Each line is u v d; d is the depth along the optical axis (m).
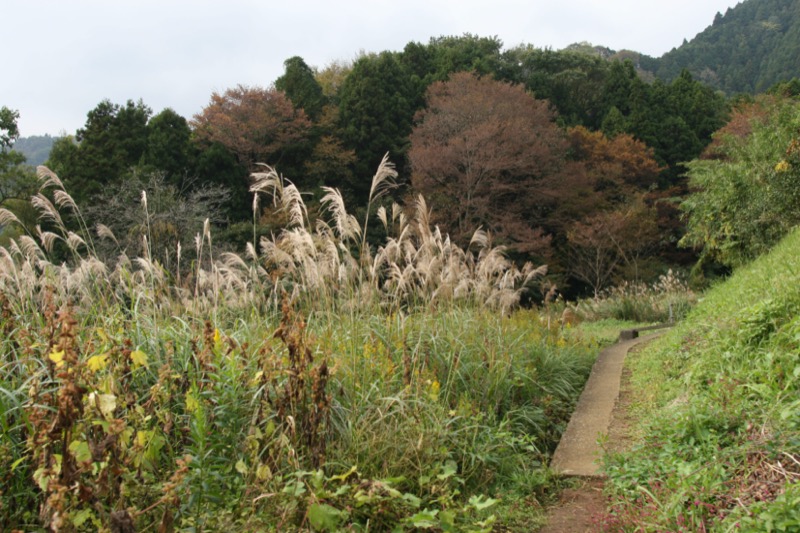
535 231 28.52
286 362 4.56
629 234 30.05
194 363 4.40
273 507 3.47
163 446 3.93
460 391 6.17
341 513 3.33
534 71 47.41
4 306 4.29
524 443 5.43
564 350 9.71
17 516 3.24
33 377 3.42
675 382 6.62
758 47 97.25
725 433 4.23
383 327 6.16
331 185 32.19
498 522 3.99
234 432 3.92
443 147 28.78
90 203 24.38
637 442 4.98
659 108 42.53
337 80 46.78
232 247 20.91
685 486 3.50
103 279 5.50
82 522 2.82
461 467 4.76
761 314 5.73
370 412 4.55
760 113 32.94
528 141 29.42
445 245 7.67
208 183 28.38
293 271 6.26
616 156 35.25
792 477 3.33
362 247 6.35
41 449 2.99
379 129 33.91
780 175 14.56
